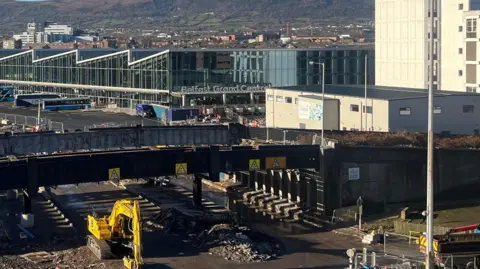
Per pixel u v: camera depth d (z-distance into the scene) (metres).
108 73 184.38
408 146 92.38
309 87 130.88
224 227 78.69
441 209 84.44
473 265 55.78
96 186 103.31
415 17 145.75
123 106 182.62
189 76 171.12
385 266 62.06
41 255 71.00
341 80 178.12
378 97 111.75
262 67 175.75
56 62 197.75
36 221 83.62
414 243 73.75
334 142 88.56
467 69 135.50
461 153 89.00
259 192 95.88
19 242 75.44
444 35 140.12
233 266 67.56
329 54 176.88
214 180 85.25
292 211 87.25
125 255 70.94
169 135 112.00
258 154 86.44
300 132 105.69
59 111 181.50
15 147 101.12
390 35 152.12
